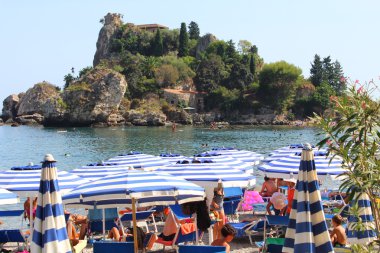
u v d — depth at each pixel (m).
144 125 171.62
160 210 20.27
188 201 13.93
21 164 56.28
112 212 16.27
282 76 186.88
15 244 16.97
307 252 8.77
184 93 189.62
